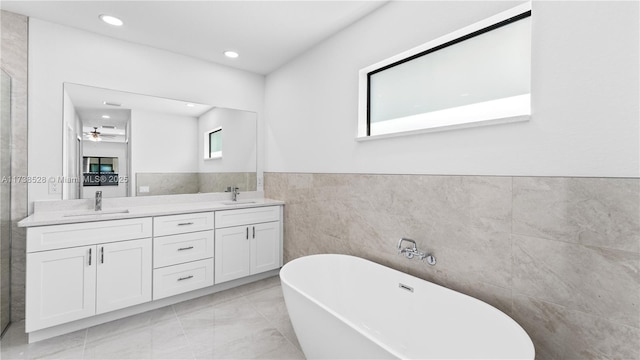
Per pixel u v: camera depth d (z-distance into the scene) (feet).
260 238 10.07
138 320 7.41
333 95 8.55
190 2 6.91
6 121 6.86
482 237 5.24
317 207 9.16
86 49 8.21
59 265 6.50
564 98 4.29
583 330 4.10
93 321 7.11
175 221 8.21
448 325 5.13
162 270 7.97
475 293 5.35
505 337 4.25
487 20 5.27
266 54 9.90
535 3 4.60
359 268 6.93
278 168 11.04
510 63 5.36
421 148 6.26
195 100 10.21
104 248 7.06
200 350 6.19
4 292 6.82
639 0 3.67
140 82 9.12
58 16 7.44
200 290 8.93
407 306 5.86
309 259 7.22
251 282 10.13
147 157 9.27
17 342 6.37
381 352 3.90
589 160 4.05
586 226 4.08
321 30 8.30
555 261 4.37
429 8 6.12
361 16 7.59
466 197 5.48
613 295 3.84
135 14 7.40
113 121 8.67
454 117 6.18
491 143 5.13
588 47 4.07
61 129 7.82
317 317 5.06
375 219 7.28
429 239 6.09
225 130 10.91
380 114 7.68
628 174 3.74
